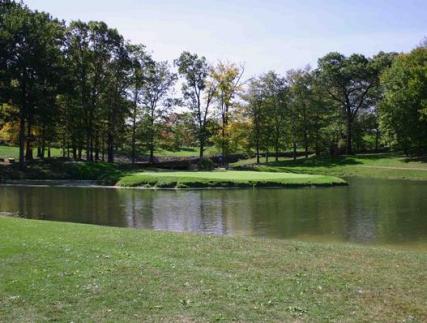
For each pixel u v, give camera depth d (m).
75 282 11.77
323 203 31.84
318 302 10.76
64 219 25.34
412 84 65.62
